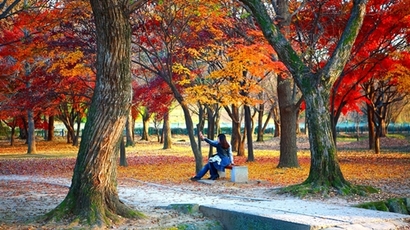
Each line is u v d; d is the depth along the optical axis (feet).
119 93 26.78
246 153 111.04
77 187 27.02
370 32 56.54
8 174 66.85
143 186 49.49
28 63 79.51
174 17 54.49
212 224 28.27
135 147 144.56
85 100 91.50
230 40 58.90
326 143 39.75
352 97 71.36
